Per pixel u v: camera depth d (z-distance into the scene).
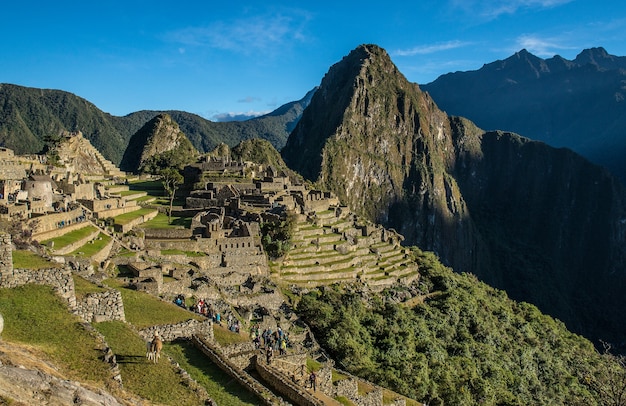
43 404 17.20
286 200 119.94
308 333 69.94
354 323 81.44
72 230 63.75
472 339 110.00
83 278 31.64
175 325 32.25
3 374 17.33
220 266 79.69
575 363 128.88
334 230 125.06
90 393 19.30
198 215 92.06
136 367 24.66
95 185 97.00
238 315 60.97
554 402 100.44
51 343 22.38
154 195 125.31
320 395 37.38
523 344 124.62
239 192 122.75
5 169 78.56
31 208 63.47
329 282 101.62
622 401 65.31
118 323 28.64
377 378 62.78
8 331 22.09
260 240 92.44
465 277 170.38
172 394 23.42
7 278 25.39
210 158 197.12
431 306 117.94
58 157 135.12
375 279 116.50
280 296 77.25
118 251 65.44
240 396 27.55
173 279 57.53
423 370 75.62
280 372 34.72
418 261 142.00
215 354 30.75
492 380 94.06
